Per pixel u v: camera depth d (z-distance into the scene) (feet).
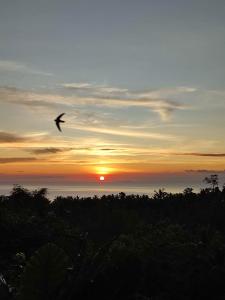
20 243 59.26
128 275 27.02
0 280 29.81
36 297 25.64
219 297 45.88
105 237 64.34
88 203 103.91
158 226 76.43
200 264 50.11
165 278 46.78
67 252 39.40
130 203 108.47
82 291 26.09
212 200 109.91
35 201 98.63
